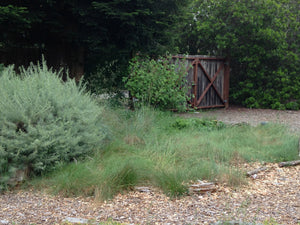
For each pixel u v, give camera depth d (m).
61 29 9.30
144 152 6.13
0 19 8.04
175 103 10.55
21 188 4.84
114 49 10.22
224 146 6.79
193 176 5.24
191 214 3.99
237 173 5.27
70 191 4.63
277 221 3.80
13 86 5.55
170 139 7.00
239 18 13.68
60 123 5.38
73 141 5.35
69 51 10.52
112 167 5.14
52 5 8.83
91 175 4.80
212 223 3.70
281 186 5.12
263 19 13.75
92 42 9.63
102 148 6.10
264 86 14.37
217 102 13.86
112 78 10.49
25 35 9.94
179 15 10.77
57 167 5.17
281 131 8.23
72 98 5.72
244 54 14.04
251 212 4.06
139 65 10.49
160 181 4.87
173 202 4.38
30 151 5.04
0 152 4.83
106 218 3.89
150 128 7.81
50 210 4.10
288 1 14.15
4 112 5.04
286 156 6.57
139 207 4.21
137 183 4.91
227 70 13.96
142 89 9.89
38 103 5.29
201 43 15.07
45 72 6.08
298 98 13.95
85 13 9.17
